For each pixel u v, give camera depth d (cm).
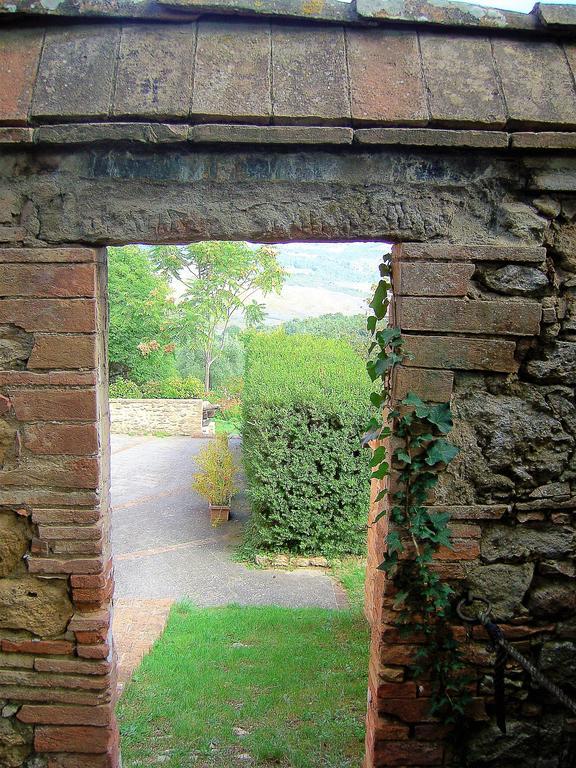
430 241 278
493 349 280
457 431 284
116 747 303
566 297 283
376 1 288
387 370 292
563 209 281
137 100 268
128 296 2281
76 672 286
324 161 273
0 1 277
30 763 293
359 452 833
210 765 365
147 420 1980
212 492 1004
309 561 818
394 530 288
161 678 481
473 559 287
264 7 284
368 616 604
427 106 273
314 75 277
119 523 1016
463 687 289
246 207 274
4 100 268
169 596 716
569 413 285
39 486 279
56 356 273
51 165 271
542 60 291
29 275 270
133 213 272
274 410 815
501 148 269
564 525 289
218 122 267
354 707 435
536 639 292
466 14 292
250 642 566
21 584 284
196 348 2444
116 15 282
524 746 296
